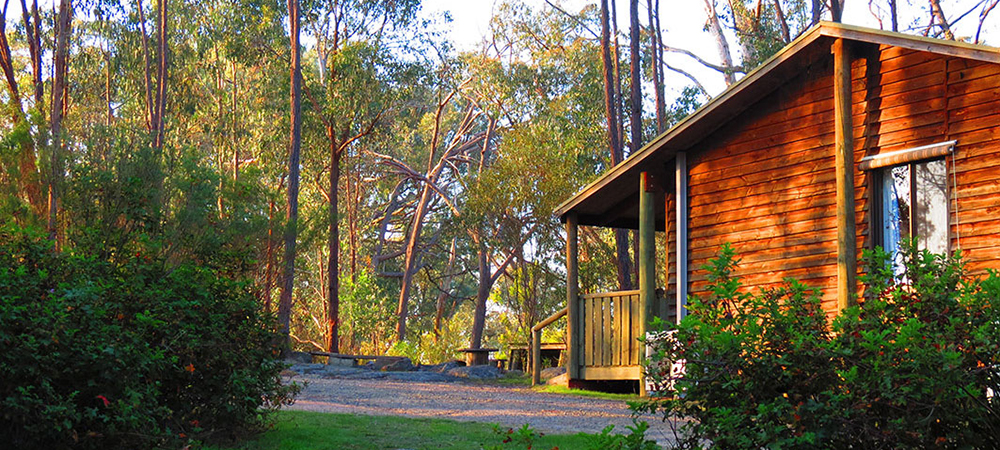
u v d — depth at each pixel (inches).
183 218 510.6
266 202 727.1
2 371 231.0
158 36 1302.9
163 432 273.3
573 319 615.5
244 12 1354.6
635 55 945.5
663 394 209.5
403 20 1337.4
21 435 239.1
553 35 1467.8
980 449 182.9
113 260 332.5
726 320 206.4
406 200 2114.9
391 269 2133.4
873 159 442.9
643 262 553.6
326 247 1708.9
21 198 528.7
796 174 483.2
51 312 242.2
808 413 186.5
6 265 260.4
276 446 299.6
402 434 339.9
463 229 1644.9
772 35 1304.1
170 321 288.7
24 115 551.2
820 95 475.5
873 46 452.4
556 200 1031.6
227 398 297.6
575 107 1385.3
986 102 408.5
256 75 1603.1
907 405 182.2
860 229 448.5
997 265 396.2
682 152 538.3
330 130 1316.4
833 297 458.9
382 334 1593.3
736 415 193.0
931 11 1161.4
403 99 1396.4
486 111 1659.7
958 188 413.7
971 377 180.1
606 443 206.5
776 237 488.4
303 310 1761.8
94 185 455.2
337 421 371.6
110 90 1428.4
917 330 179.8
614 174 567.5
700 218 527.5
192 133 1652.3
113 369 247.3
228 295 319.3
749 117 509.0
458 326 1475.1
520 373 850.8
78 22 1373.0
